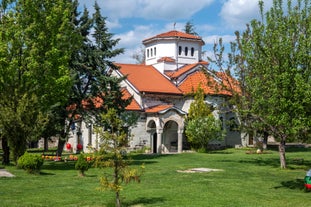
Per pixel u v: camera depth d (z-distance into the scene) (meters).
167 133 45.97
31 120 23.31
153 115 42.97
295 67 16.95
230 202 14.28
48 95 24.62
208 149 45.75
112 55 33.16
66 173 22.61
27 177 19.91
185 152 42.50
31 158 21.22
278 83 16.50
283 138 25.30
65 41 25.39
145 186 17.64
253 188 17.72
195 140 42.38
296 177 21.70
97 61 32.25
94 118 34.41
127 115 37.12
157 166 27.20
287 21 18.48
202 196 15.32
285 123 16.28
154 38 51.72
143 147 43.19
